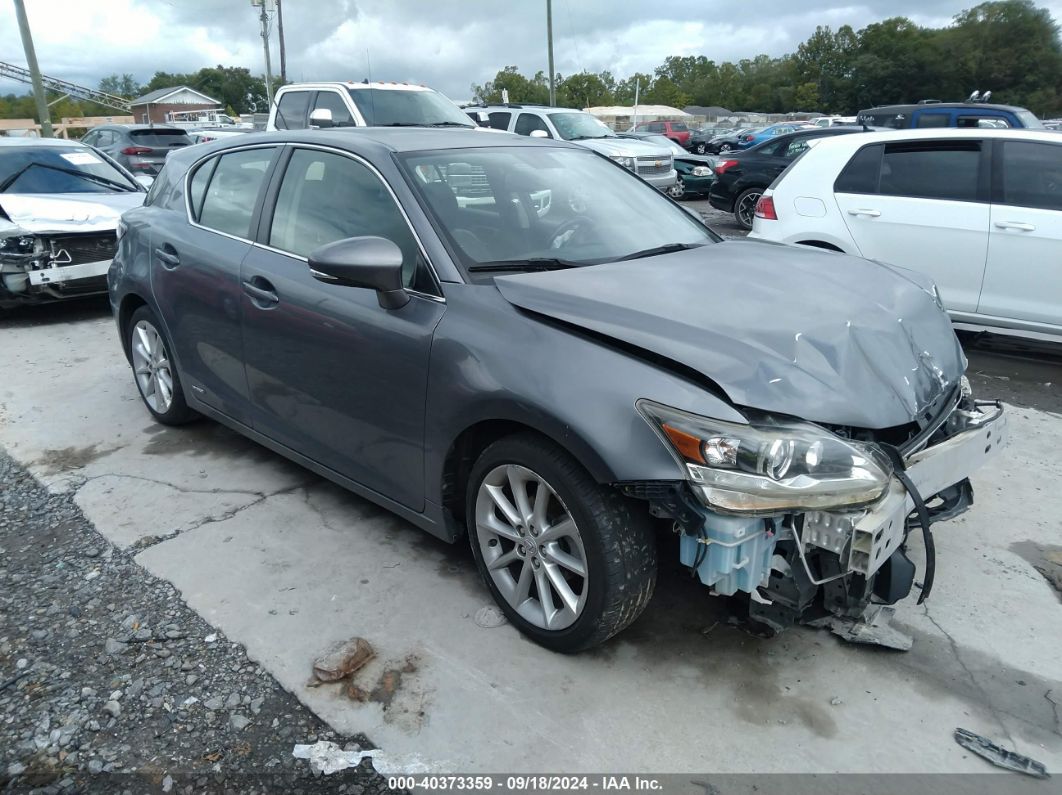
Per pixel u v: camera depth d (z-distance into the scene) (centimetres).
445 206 312
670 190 1478
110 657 277
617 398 238
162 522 369
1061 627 292
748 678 266
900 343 275
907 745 240
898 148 616
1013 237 567
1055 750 238
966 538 353
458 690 261
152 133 1714
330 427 339
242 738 243
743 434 223
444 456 289
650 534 254
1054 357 640
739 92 11694
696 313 262
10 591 316
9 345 672
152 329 462
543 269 303
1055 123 2316
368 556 339
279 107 1133
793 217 656
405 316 295
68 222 718
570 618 265
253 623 295
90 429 482
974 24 8694
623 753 236
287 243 357
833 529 228
